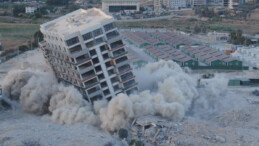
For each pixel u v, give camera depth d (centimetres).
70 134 12294
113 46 14788
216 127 13125
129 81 15500
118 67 15000
